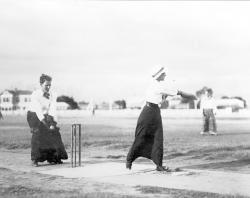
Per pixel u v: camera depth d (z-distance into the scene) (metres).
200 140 20.89
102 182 9.04
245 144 18.36
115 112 70.62
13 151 17.06
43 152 12.02
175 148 17.14
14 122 42.62
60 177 9.76
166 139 21.64
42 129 12.02
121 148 18.28
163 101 10.37
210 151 16.03
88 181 9.20
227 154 15.00
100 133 26.86
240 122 41.44
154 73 10.18
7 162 12.87
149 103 10.20
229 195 7.56
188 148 17.09
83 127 33.94
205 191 7.93
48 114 12.19
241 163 12.59
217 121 44.34
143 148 10.45
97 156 15.17
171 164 12.55
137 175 9.95
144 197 7.47
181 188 8.22
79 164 11.82
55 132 12.25
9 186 8.66
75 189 8.30
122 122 42.59
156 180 9.16
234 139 21.34
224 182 8.84
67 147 18.75
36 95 12.01
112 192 7.98
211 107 25.06
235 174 9.98
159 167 10.37
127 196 7.55
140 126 10.29
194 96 10.41
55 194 7.80
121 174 10.13
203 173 10.14
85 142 20.47
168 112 63.09
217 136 23.72
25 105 73.00
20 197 7.60
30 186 8.68
